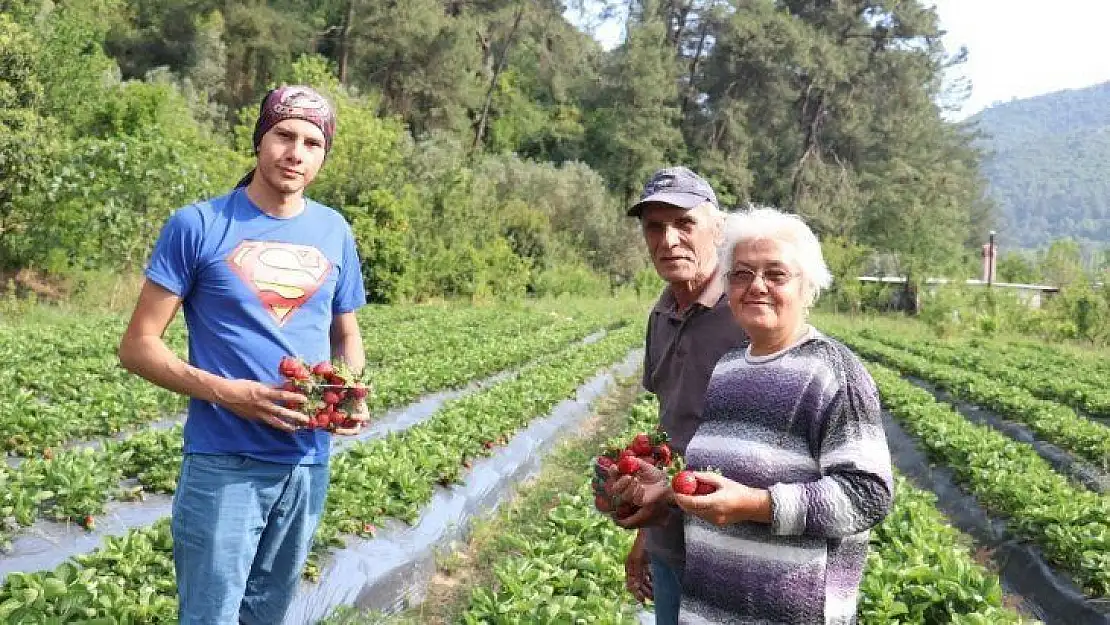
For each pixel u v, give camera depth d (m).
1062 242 72.31
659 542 4.26
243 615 4.33
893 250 73.81
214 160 32.09
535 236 50.16
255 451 3.95
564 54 79.69
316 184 35.31
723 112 75.44
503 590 6.93
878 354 30.05
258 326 4.03
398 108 65.38
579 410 17.30
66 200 23.36
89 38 29.67
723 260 3.55
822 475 3.26
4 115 22.25
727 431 3.45
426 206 40.03
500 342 23.28
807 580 3.25
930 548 7.62
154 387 12.49
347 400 4.03
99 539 7.42
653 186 4.27
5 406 9.73
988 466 11.66
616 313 43.41
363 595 7.39
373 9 60.12
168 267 3.96
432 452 10.05
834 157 80.44
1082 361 31.02
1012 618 6.45
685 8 81.25
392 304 35.34
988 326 39.47
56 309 22.83
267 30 57.22
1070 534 8.98
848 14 80.69
